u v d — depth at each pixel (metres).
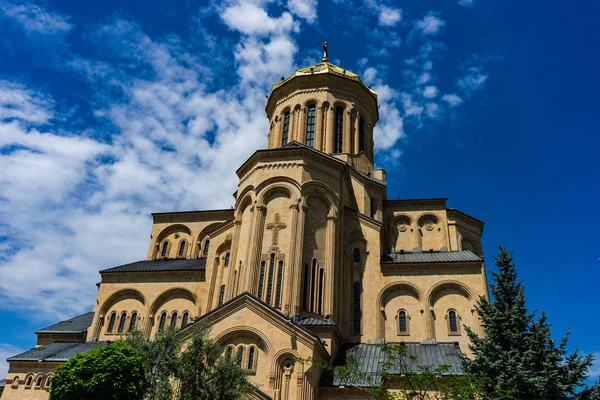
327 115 45.62
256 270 31.97
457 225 45.38
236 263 34.12
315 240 33.88
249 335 27.53
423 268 35.78
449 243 43.91
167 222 48.72
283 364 26.50
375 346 32.47
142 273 39.12
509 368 24.70
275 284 31.42
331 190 35.72
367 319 34.78
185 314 37.25
